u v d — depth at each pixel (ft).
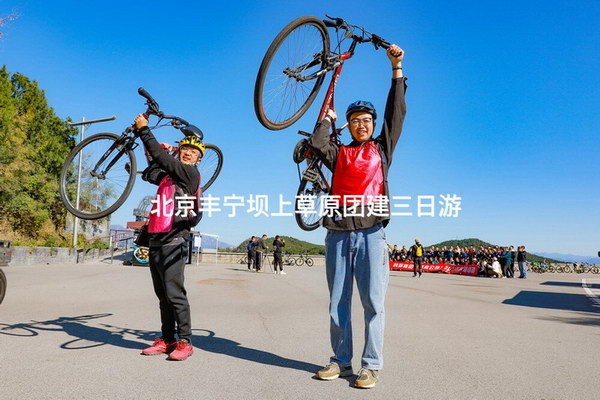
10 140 72.64
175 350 11.27
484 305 25.94
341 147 10.68
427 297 30.19
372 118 10.73
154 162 12.44
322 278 50.06
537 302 28.89
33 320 16.58
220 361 11.00
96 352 11.66
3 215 77.41
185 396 8.20
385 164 10.35
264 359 11.36
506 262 75.72
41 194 82.84
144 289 29.84
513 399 8.48
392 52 10.56
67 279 36.27
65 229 93.81
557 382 9.68
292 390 8.77
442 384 9.39
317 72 12.73
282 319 18.42
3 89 84.99
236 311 20.74
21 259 57.31
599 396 8.76
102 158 13.73
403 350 12.78
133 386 8.73
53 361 10.55
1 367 9.86
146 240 11.72
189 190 11.82
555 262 124.57
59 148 91.45
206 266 77.77
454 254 89.20
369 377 9.19
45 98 96.53
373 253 9.91
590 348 13.61
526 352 12.79
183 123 13.44
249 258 69.87
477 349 13.06
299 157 13.89
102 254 91.71
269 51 11.12
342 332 10.09
